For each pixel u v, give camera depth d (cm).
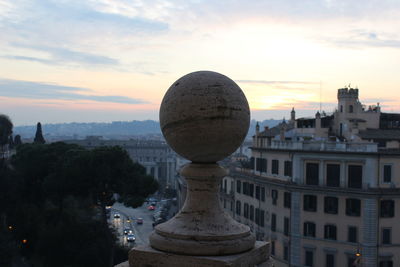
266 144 5297
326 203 4212
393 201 4041
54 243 4075
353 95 5028
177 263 664
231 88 689
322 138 4697
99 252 4150
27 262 4341
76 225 4244
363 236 3994
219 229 691
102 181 4178
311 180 4328
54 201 4994
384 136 4606
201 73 696
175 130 683
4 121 6156
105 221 4334
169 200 11419
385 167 4019
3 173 4706
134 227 8138
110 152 4159
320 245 4231
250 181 5359
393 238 4022
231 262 643
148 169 17150
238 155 7994
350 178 4119
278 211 4666
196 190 726
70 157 4547
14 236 4559
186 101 671
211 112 664
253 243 717
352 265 4044
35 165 4969
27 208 4716
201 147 682
